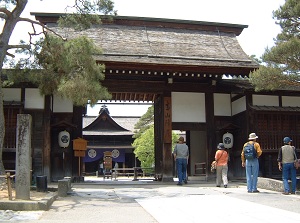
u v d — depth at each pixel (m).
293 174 11.00
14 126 15.45
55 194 10.02
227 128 17.50
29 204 7.74
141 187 13.66
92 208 8.15
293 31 15.65
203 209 7.78
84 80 11.08
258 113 16.78
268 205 8.38
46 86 12.42
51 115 16.55
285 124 17.14
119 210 7.86
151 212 7.48
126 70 16.19
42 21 18.45
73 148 16.23
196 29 20.28
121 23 19.39
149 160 35.22
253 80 14.06
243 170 16.94
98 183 15.80
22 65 12.85
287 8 15.09
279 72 13.50
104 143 45.56
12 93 16.11
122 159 45.75
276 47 13.15
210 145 17.41
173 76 17.12
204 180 18.23
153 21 19.75
